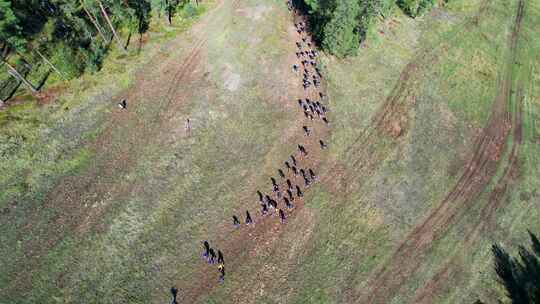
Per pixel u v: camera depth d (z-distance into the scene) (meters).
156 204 45.38
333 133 55.56
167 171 48.47
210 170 49.22
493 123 60.62
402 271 43.53
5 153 47.34
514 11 84.88
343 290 41.41
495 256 45.78
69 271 39.41
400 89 63.62
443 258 45.00
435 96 63.25
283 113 56.84
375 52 69.38
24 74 56.94
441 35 76.69
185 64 62.44
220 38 67.38
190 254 41.91
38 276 38.81
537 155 56.88
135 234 42.62
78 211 43.88
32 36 59.12
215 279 40.53
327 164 52.12
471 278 43.75
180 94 57.59
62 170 47.22
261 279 41.09
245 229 44.56
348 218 46.94
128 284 39.12
